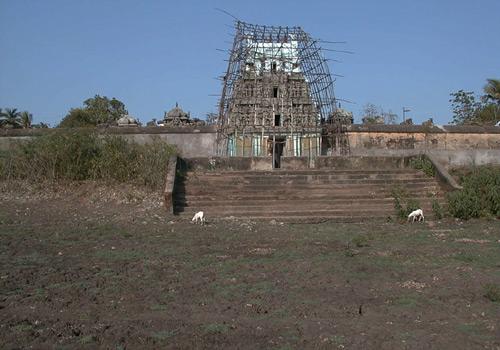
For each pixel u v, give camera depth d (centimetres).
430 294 713
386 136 2845
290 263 902
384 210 1673
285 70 3141
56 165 2006
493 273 832
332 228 1419
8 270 820
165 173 1912
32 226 1329
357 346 522
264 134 3027
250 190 1812
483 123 4056
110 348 506
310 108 3081
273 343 524
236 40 3020
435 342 536
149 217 1542
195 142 2842
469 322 602
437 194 1823
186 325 577
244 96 3061
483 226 1450
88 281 763
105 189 1870
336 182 1906
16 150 2042
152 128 2814
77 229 1291
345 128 2830
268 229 1378
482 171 1919
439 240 1184
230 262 905
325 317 613
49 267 848
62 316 605
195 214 1524
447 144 2856
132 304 655
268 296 694
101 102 5631
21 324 570
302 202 1727
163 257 950
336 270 847
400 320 606
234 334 548
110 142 2070
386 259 945
